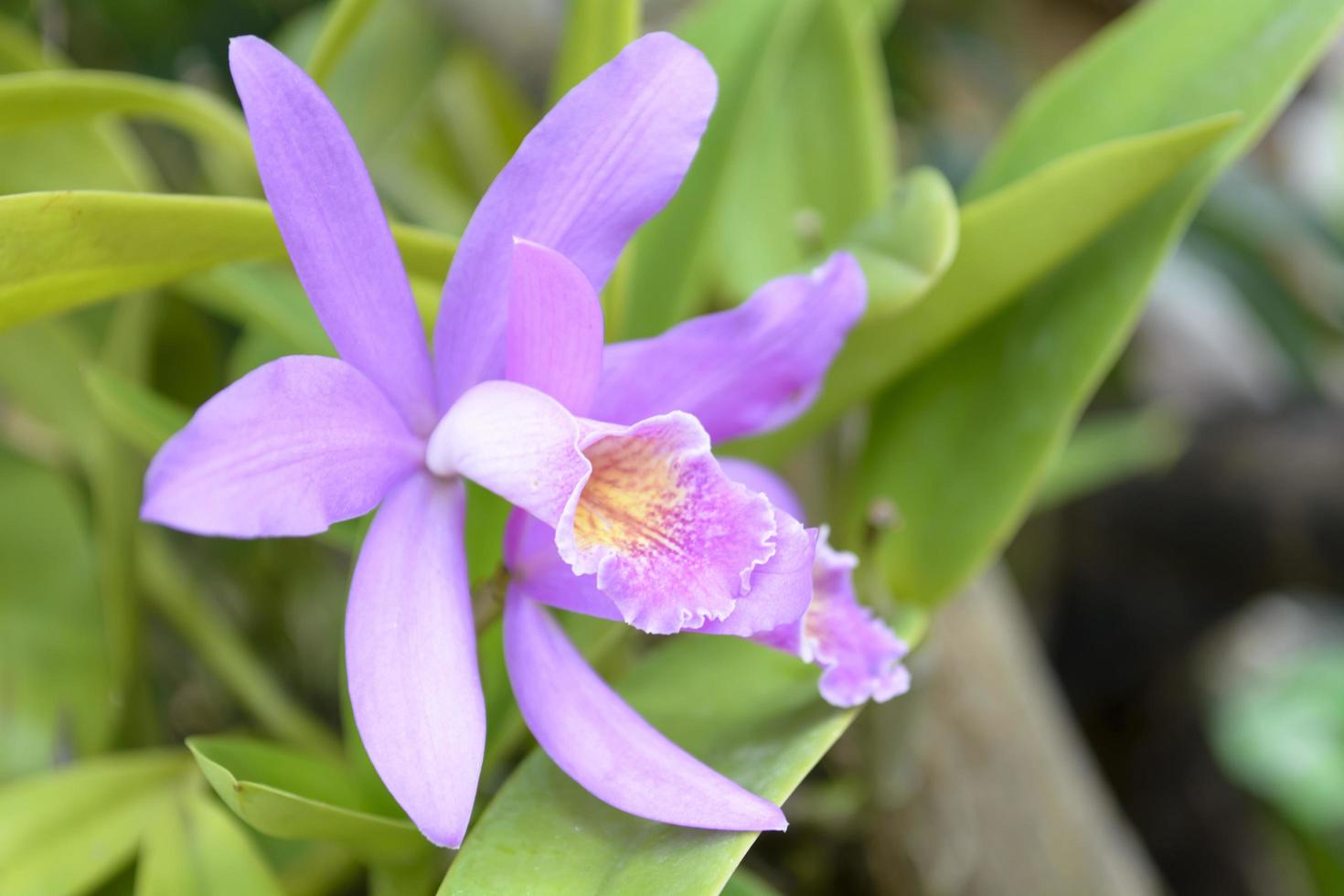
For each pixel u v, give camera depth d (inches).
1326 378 49.8
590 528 19.5
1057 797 26.3
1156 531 50.6
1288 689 42.9
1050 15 52.6
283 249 20.6
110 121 24.4
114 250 19.9
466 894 19.6
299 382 19.1
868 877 26.4
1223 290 43.0
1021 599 50.9
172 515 18.7
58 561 25.1
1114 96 23.5
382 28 28.6
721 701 21.9
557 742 19.8
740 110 23.8
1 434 25.4
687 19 24.4
